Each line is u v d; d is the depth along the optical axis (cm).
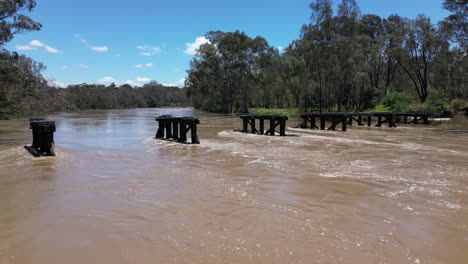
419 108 4012
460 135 2328
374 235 541
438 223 595
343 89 4741
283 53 5856
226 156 1325
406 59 5078
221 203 709
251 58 6231
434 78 5953
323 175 975
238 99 7219
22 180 930
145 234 548
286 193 786
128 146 1656
